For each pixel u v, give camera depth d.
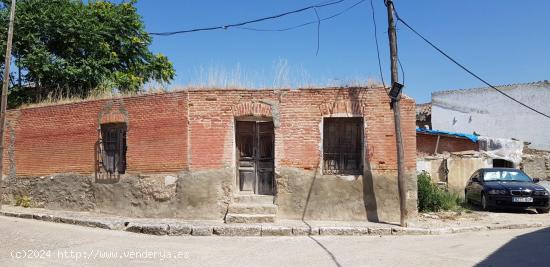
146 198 13.40
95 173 14.37
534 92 32.00
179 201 12.98
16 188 16.08
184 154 13.02
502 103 33.09
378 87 12.86
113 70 22.58
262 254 8.97
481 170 17.72
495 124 33.19
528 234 11.33
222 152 12.98
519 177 17.14
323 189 12.74
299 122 12.88
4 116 15.23
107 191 14.09
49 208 15.20
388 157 12.74
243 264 8.10
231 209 12.58
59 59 20.19
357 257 8.62
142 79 23.25
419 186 14.95
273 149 13.20
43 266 7.81
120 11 23.19
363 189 12.72
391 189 12.69
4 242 9.80
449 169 21.77
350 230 11.40
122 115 14.02
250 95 13.05
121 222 12.29
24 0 20.20
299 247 9.70
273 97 13.00
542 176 23.78
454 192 19.50
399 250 9.27
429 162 22.06
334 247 9.67
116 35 22.27
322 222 12.29
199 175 12.93
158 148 13.39
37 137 15.71
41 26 20.02
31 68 19.70
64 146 15.09
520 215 14.97
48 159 15.41
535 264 7.93
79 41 20.84
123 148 14.23
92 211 14.33
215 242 10.37
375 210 12.66
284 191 12.76
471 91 34.44
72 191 14.78
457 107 34.91
